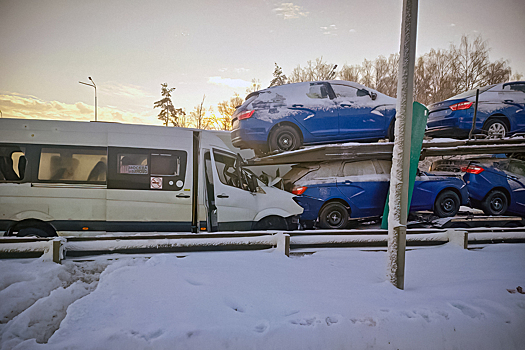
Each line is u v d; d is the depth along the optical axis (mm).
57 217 6785
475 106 9336
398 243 4555
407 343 3395
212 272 4906
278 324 3391
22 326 3418
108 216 6969
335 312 3691
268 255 5875
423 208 9000
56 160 6895
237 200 7570
